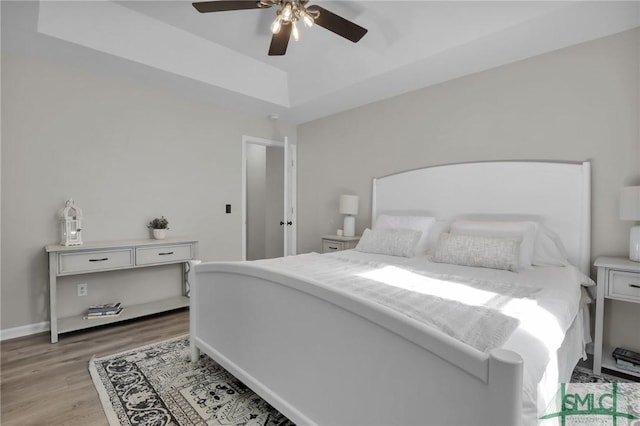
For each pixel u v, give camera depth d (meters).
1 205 2.59
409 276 1.92
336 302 1.21
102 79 3.06
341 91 3.45
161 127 3.46
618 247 2.28
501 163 2.79
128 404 1.74
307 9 2.02
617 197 2.29
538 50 2.54
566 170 2.47
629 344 2.24
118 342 2.56
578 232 2.42
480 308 1.29
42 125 2.75
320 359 1.31
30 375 2.05
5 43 2.49
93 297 3.07
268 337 1.58
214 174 3.91
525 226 2.42
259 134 4.38
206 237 3.85
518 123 2.72
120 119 3.18
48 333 2.74
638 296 1.95
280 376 1.52
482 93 2.93
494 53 2.60
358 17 2.60
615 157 2.29
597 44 2.36
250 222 5.93
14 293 2.65
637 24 2.18
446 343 0.90
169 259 3.20
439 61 2.74
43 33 2.34
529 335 1.10
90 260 2.74
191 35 2.91
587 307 2.20
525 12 2.10
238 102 3.82
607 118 2.32
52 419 1.63
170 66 2.97
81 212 2.86
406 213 3.46
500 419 0.78
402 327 1.01
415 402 0.99
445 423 0.91
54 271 2.56
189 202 3.70
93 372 2.07
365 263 2.38
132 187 3.27
